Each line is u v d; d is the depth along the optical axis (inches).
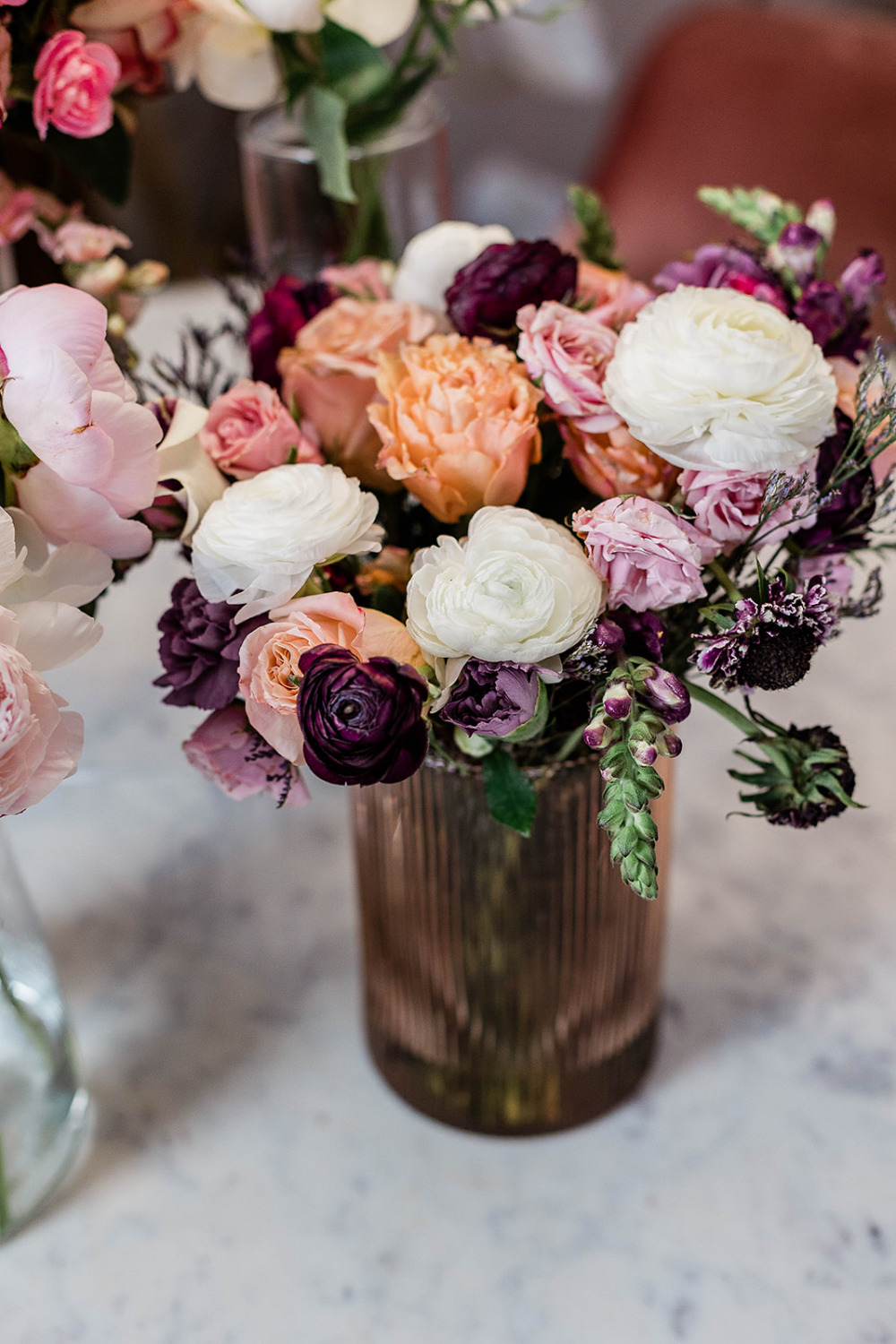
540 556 17.8
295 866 33.5
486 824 22.7
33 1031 24.6
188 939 31.7
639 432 18.7
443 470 19.4
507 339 21.5
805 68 72.5
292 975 30.9
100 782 35.6
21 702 16.5
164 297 50.3
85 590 19.8
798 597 17.9
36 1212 25.9
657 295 23.0
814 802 19.3
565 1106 26.9
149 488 18.7
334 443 21.9
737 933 31.6
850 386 21.8
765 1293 24.2
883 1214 25.5
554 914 24.0
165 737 36.6
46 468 18.5
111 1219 25.9
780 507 19.3
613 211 76.9
